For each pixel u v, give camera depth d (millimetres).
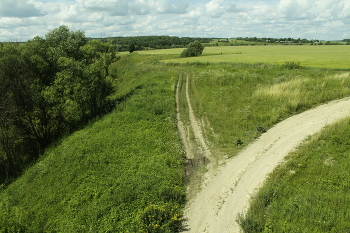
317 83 24484
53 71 25766
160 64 60312
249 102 21953
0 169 18906
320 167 11055
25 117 21219
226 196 10203
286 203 9102
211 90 27938
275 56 64125
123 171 12789
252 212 8812
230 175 11680
